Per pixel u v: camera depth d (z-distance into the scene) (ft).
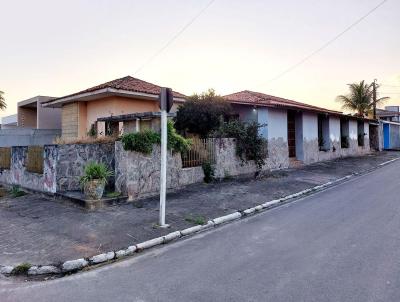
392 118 155.94
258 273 15.12
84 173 32.22
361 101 126.52
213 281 14.52
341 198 32.78
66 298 13.65
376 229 21.18
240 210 28.14
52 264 17.20
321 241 19.31
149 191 33.50
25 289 14.80
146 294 13.60
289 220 24.88
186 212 27.27
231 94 75.25
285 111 58.29
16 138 63.41
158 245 20.49
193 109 46.68
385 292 12.83
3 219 26.76
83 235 21.76
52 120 73.97
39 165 36.65
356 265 15.49
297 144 64.28
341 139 86.58
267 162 52.21
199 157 40.70
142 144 32.22
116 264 17.54
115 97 50.29
